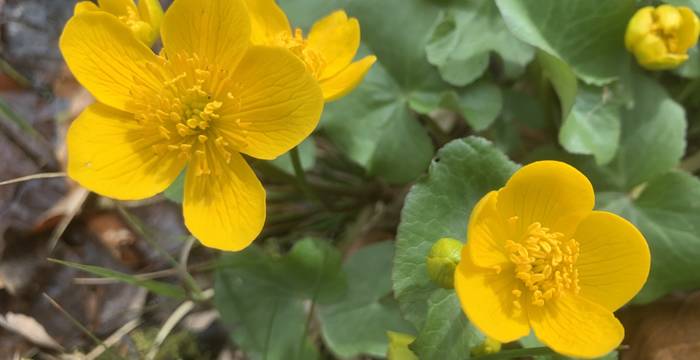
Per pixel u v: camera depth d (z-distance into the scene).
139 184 0.14
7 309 0.20
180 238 0.20
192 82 0.14
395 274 0.14
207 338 0.20
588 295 0.14
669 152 0.18
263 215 0.14
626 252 0.13
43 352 0.19
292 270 0.18
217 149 0.14
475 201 0.15
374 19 0.19
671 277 0.17
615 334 0.13
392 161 0.19
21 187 0.21
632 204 0.18
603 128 0.18
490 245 0.13
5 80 0.23
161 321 0.20
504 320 0.13
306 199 0.21
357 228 0.20
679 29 0.17
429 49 0.19
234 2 0.14
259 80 0.14
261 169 0.18
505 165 0.15
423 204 0.15
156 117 0.14
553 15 0.17
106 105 0.14
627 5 0.17
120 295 0.20
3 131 0.22
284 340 0.18
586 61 0.18
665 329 0.17
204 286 0.20
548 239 0.13
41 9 0.24
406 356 0.16
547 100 0.19
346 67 0.16
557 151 0.18
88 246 0.21
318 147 0.22
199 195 0.14
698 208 0.17
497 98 0.18
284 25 0.16
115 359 0.19
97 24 0.14
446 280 0.13
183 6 0.14
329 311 0.18
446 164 0.15
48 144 0.22
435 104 0.19
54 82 0.23
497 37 0.18
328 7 0.19
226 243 0.14
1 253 0.20
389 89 0.19
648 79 0.18
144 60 0.14
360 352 0.17
